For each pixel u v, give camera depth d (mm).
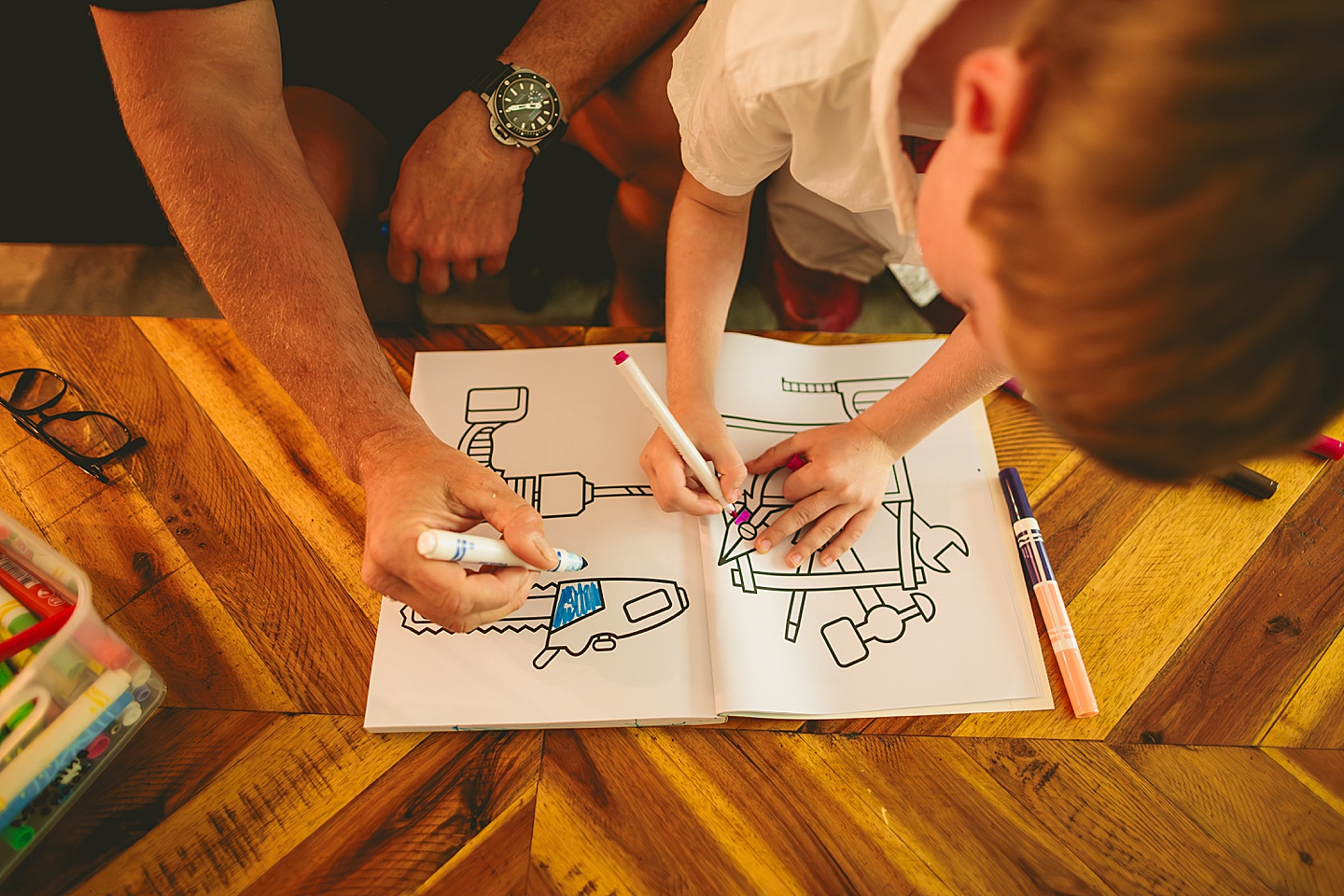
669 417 614
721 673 606
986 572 666
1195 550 682
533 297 894
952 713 612
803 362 767
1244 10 253
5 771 501
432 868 544
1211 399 307
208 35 666
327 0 1044
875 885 548
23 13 1137
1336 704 619
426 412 726
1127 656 637
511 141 828
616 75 896
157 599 638
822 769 587
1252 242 270
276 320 633
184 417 717
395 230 823
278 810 562
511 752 588
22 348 747
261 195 660
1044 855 560
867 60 556
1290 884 550
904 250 867
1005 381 715
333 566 656
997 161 333
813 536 666
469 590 553
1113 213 288
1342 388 310
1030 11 328
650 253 943
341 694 606
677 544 668
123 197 1005
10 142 1062
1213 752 599
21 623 544
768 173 735
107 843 546
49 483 685
